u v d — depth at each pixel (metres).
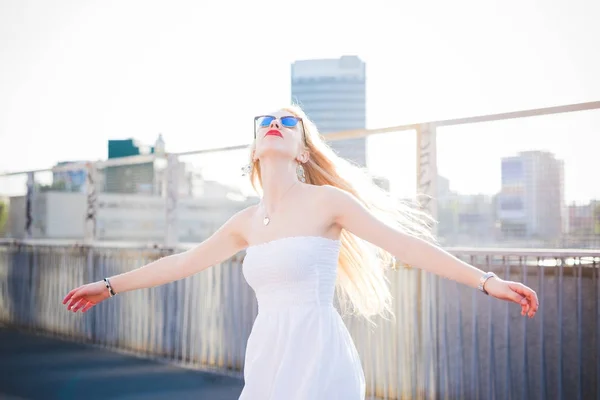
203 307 5.61
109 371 5.53
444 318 4.17
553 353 3.81
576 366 3.72
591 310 3.67
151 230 6.45
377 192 2.89
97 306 6.70
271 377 2.34
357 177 2.84
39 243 7.52
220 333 5.46
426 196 4.10
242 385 4.98
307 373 2.26
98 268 6.66
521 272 3.93
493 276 2.19
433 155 4.25
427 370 4.21
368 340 4.48
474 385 4.04
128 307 6.35
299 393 2.23
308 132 2.73
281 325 2.34
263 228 2.48
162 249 5.96
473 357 4.06
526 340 3.89
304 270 2.34
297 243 2.36
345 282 2.86
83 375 5.40
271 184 2.48
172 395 4.70
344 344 2.35
